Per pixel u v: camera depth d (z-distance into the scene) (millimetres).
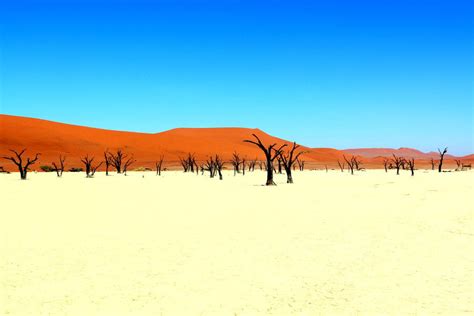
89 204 24750
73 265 10297
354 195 30078
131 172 100062
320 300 7652
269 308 7297
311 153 197625
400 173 87812
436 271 9414
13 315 7062
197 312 7152
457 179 52844
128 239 13602
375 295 7863
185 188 39469
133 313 7125
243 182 50719
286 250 11734
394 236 13656
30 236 14188
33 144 126500
